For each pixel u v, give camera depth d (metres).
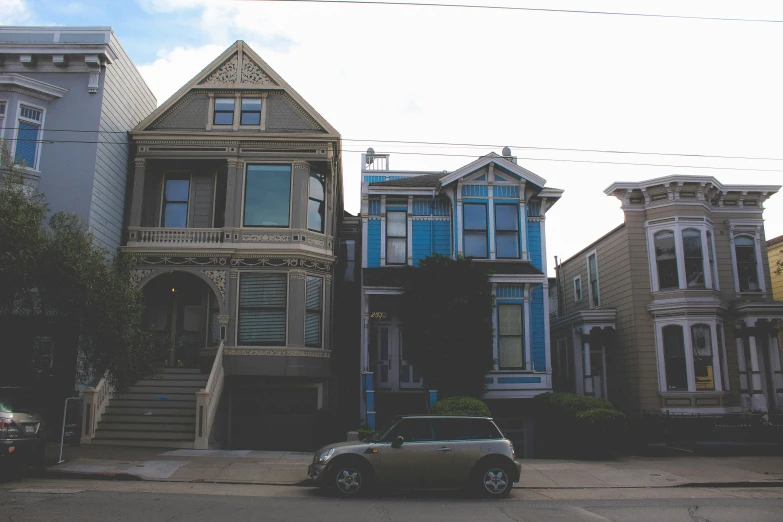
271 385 20.45
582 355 23.33
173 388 18.69
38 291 13.55
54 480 12.06
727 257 22.22
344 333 24.62
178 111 21.47
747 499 11.45
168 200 21.55
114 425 17.00
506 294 21.06
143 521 8.31
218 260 20.19
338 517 8.95
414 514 9.35
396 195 22.22
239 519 8.61
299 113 21.53
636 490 12.57
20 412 12.17
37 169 18.36
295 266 20.22
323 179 21.70
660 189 21.91
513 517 9.28
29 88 18.38
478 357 18.95
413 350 19.34
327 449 11.21
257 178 20.92
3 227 12.84
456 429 11.52
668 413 19.56
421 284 19.67
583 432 16.72
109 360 14.21
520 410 20.72
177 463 13.84
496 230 21.75
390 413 19.62
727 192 22.41
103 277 13.96
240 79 21.66
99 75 19.22
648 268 21.91
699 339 20.77
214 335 20.12
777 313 20.73
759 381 20.31
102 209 19.12
